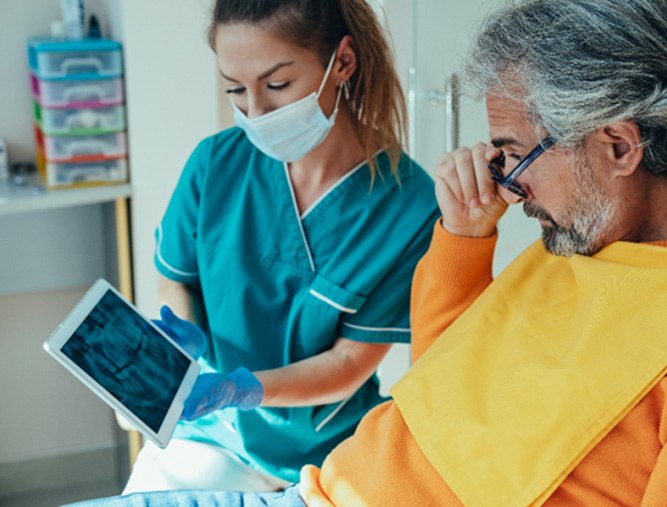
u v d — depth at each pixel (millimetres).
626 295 1165
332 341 1730
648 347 1132
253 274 1717
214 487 1673
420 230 1677
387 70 1674
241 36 1542
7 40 2541
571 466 1152
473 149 1443
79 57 2375
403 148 1738
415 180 1703
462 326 1385
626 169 1147
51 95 2371
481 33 1209
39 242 2643
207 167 1758
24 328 2738
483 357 1300
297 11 1536
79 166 2445
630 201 1179
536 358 1228
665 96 1091
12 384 2768
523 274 1379
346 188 1688
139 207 2480
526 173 1198
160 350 1491
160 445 1358
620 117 1103
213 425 1755
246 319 1718
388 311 1702
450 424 1267
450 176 1441
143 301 2541
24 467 2824
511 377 1238
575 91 1108
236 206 1733
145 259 2518
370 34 1638
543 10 1150
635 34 1092
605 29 1099
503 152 1266
